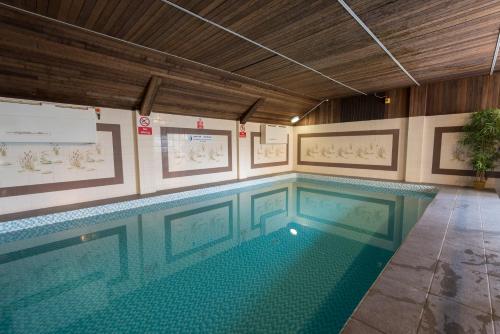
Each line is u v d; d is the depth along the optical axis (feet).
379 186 23.36
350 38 11.81
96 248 11.98
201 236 13.67
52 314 7.45
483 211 13.34
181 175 21.93
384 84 21.07
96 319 7.24
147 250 11.93
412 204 18.61
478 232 10.49
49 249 11.75
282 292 8.52
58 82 13.96
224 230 14.60
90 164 16.75
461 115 19.65
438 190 18.63
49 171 15.20
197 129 22.88
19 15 9.59
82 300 8.14
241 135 26.63
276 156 30.99
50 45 11.59
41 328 6.87
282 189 24.63
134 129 18.69
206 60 14.58
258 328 6.86
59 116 14.75
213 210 18.20
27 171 14.44
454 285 6.71
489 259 8.13
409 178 22.61
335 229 14.57
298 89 22.31
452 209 13.79
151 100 17.47
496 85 18.12
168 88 17.63
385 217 16.33
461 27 10.93
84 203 16.17
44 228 13.67
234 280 9.27
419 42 12.41
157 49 12.92
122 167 18.22
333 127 28.19
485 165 18.10
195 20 9.97
